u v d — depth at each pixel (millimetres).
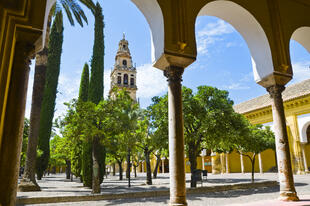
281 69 7176
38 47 4426
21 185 13219
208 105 12820
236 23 7668
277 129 7023
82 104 12562
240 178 21938
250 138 13711
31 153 13719
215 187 12680
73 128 12836
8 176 3635
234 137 12812
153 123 14602
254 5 7230
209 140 13656
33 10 4246
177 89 5566
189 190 11898
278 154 6887
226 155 32688
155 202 9406
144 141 17781
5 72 3867
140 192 11141
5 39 3930
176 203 4855
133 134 16328
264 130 17688
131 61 57438
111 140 13672
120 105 13031
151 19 6074
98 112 12461
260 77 7465
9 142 3734
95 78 16875
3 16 3943
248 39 7816
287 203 5902
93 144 12570
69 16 14609
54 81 20922
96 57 17266
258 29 7344
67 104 12680
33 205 9078
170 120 5410
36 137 14016
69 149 19781
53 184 19234
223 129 12305
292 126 25203
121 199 10430
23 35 4168
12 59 4051
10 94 3916
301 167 23984
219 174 32438
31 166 13625
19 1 4082
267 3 7602
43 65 14930
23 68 4113
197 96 13070
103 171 15773
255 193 11453
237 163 34750
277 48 7289
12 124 3812
